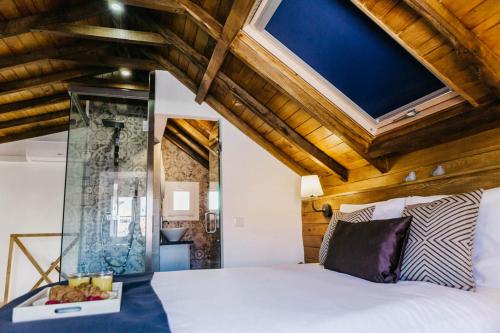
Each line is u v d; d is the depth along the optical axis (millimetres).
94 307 1185
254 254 3828
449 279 1593
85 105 3625
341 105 2805
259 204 3941
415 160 2570
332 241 2283
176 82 3859
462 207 1723
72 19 2930
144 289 1678
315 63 2625
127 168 3625
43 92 4172
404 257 1806
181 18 2936
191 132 5551
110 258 3428
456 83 1907
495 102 1852
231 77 3291
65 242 3305
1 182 5164
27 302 1262
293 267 2449
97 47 3652
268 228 3930
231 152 3936
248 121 3857
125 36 3111
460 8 1593
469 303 1313
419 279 1717
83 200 3465
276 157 4074
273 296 1411
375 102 2607
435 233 1727
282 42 2600
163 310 1200
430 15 1619
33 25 2816
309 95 2799
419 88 2268
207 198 6133
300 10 2275
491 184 1941
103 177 3555
